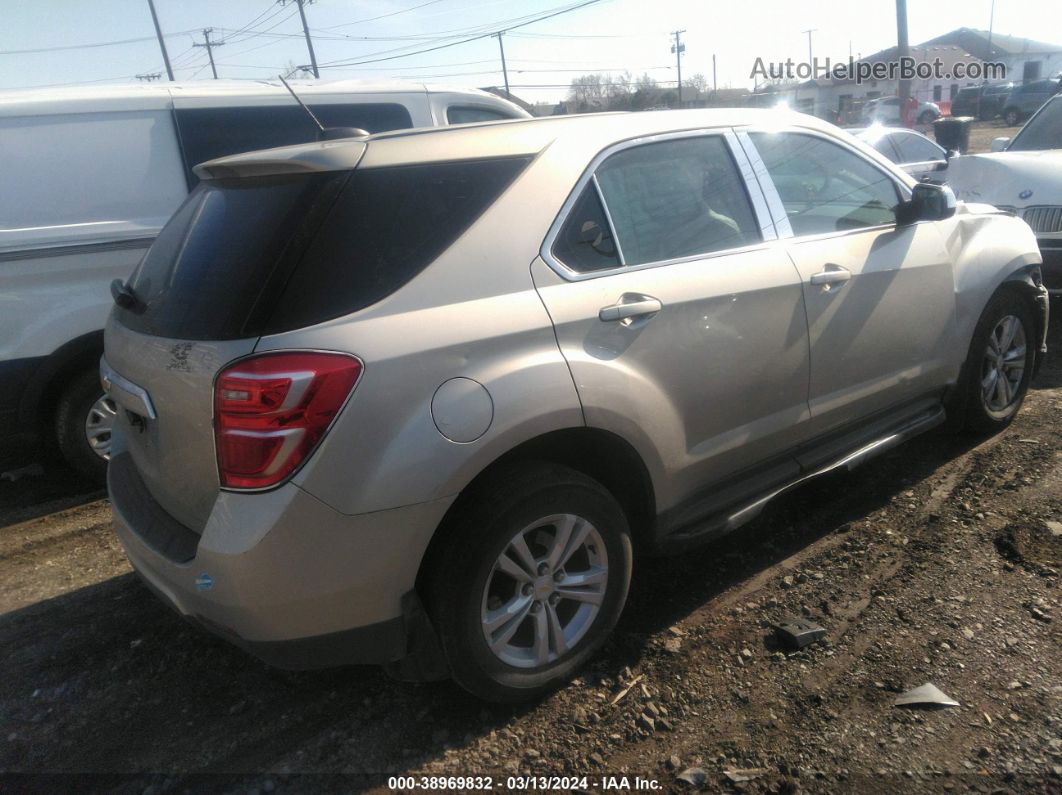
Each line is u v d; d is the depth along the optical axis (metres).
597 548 2.84
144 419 2.76
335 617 2.40
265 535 2.26
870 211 3.94
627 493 3.05
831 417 3.66
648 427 2.89
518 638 2.84
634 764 2.53
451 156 2.70
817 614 3.18
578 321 2.72
